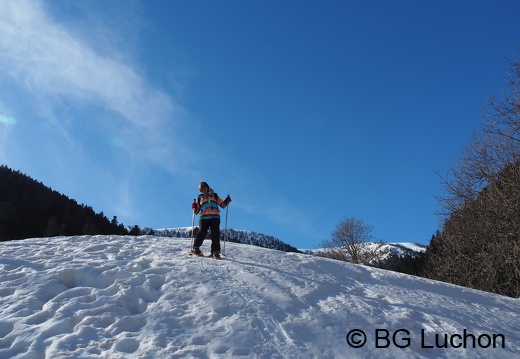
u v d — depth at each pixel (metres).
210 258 9.12
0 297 6.26
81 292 6.54
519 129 18.95
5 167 69.75
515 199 19.28
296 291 7.31
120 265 7.88
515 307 9.25
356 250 46.31
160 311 6.01
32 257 8.31
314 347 5.47
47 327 5.32
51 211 62.81
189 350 5.02
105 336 5.28
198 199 10.10
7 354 4.79
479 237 21.45
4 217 53.09
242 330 5.59
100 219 70.19
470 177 22.08
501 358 5.91
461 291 9.57
